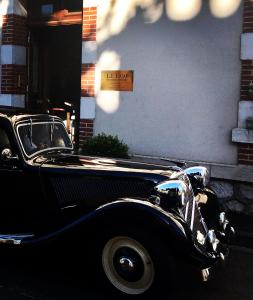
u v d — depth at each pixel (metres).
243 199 6.52
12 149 4.36
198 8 6.69
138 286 3.72
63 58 9.62
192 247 3.61
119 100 7.47
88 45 7.66
